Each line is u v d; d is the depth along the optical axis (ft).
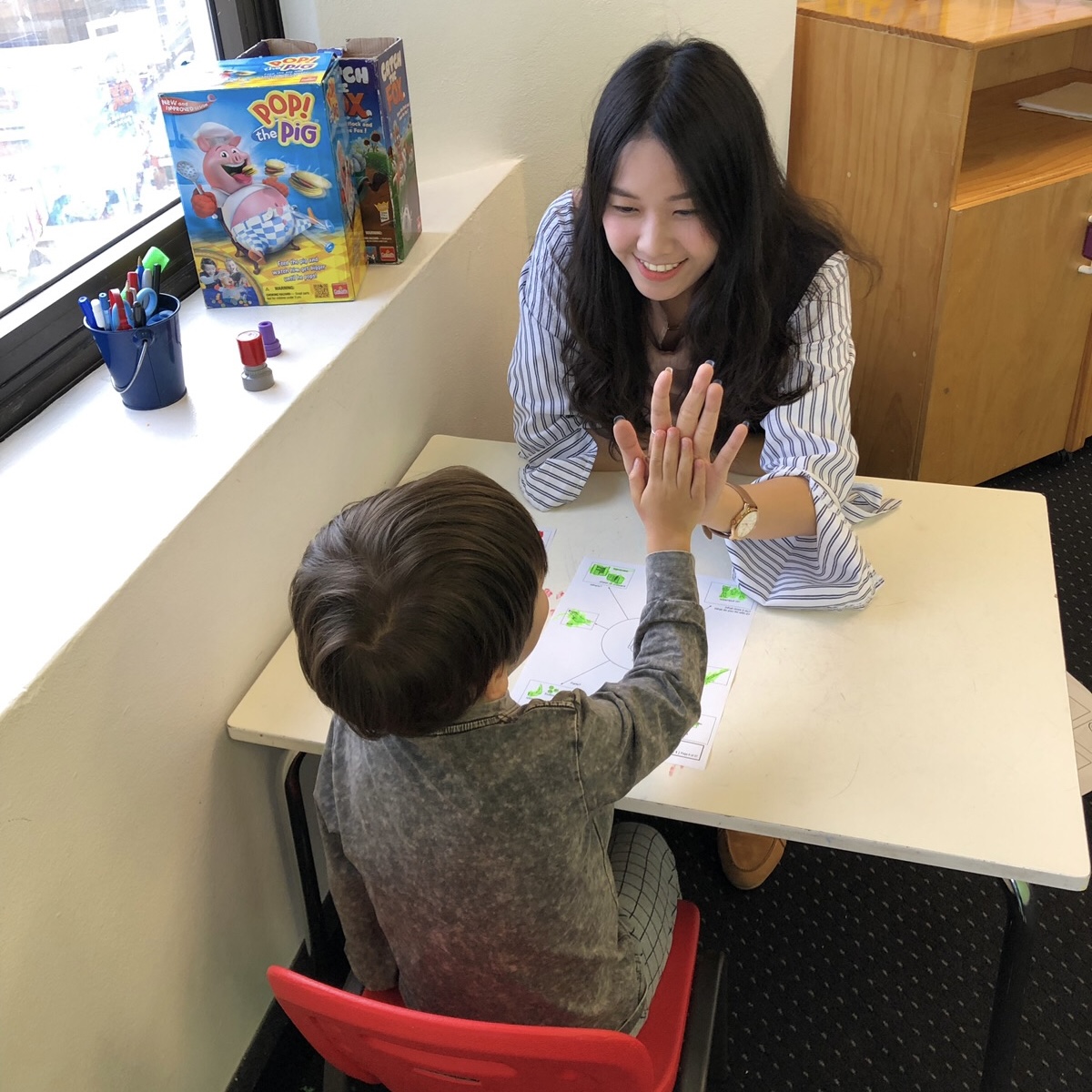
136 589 3.18
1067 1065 4.36
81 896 3.12
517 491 4.74
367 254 5.04
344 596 2.43
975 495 4.44
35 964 2.95
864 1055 4.47
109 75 4.54
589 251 4.39
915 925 4.95
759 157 4.01
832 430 4.35
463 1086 2.73
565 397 4.79
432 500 2.54
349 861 3.16
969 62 5.58
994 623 3.78
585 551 4.32
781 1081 4.40
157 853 3.48
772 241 4.25
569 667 3.71
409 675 2.42
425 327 5.20
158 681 3.35
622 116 3.88
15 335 3.84
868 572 3.92
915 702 3.49
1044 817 3.08
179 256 4.79
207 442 3.76
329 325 4.53
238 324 4.58
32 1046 2.98
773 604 3.92
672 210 3.97
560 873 2.72
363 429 4.62
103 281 4.29
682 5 6.00
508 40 5.87
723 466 3.27
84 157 4.44
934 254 6.21
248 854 4.09
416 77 5.80
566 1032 2.32
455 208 5.69
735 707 3.53
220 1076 4.09
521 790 2.63
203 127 4.29
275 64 4.47
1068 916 4.91
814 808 3.16
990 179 6.25
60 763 2.95
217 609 3.63
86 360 4.18
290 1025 4.57
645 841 3.72
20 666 2.85
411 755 2.64
